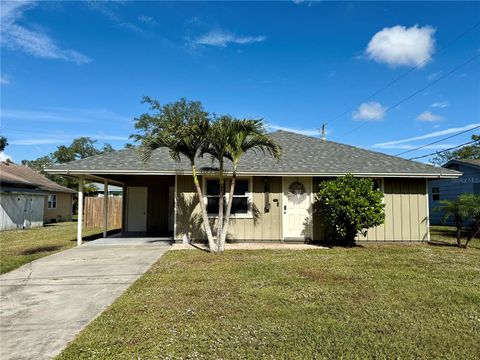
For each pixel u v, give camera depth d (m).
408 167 11.02
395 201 10.91
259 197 10.95
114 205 19.28
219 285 5.38
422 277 5.89
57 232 16.09
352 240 9.99
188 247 9.80
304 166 10.87
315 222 10.91
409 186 10.98
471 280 5.70
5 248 10.30
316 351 3.09
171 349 3.13
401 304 4.42
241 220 10.84
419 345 3.22
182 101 34.41
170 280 5.73
